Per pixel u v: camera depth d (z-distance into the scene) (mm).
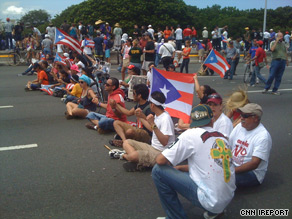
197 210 3549
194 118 2998
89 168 4652
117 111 5953
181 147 2895
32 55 18641
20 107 8469
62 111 8070
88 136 6125
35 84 10828
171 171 3008
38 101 9211
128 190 4000
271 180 4258
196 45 22922
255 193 3904
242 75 15469
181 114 5500
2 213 3471
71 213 3471
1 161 4906
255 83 12656
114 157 5016
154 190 4004
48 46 17156
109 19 33500
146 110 5039
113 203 3688
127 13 33344
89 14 34281
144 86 5137
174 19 37000
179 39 22266
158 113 4211
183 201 3754
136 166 4578
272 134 6312
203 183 2844
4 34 21438
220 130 4020
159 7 35281
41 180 4262
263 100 9516
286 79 14359
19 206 3613
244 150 3824
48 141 5820
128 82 9508
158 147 4516
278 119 7410
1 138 5992
